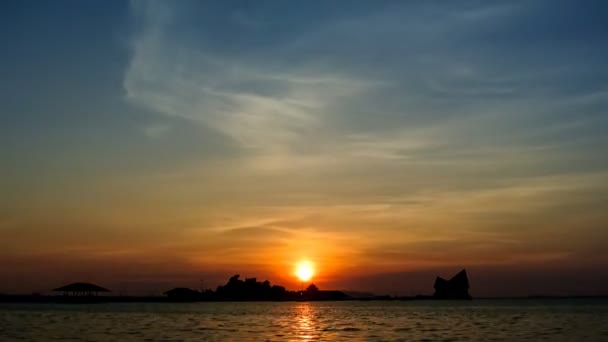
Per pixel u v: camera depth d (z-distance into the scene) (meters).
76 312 188.88
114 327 109.06
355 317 153.75
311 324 119.00
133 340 81.44
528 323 120.25
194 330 100.88
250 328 106.50
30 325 115.12
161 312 193.12
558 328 104.19
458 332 95.06
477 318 143.88
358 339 82.38
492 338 83.44
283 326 112.38
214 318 146.50
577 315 158.00
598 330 98.81
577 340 80.50
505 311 197.62
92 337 86.25
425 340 80.62
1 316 155.62
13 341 80.50
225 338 84.44
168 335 89.88
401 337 85.50
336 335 89.44
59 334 91.88
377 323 122.38
